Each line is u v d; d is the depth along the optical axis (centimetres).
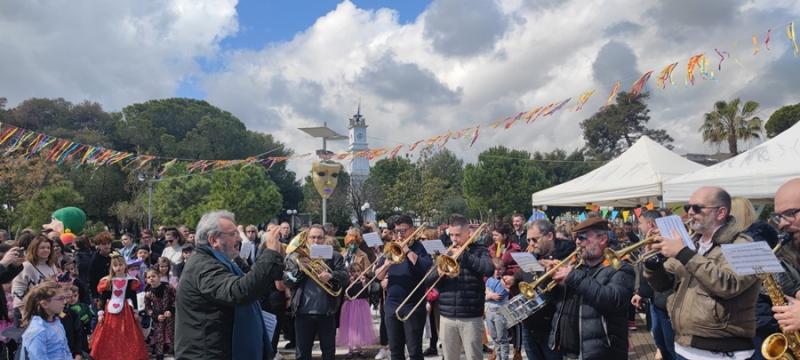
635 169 1077
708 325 300
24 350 443
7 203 2794
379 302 787
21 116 6206
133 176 4462
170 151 6675
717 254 308
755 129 2867
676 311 320
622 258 364
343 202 4897
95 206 4841
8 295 559
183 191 4366
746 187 750
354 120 8200
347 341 738
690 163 1080
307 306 573
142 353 689
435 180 5172
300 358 579
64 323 534
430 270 548
